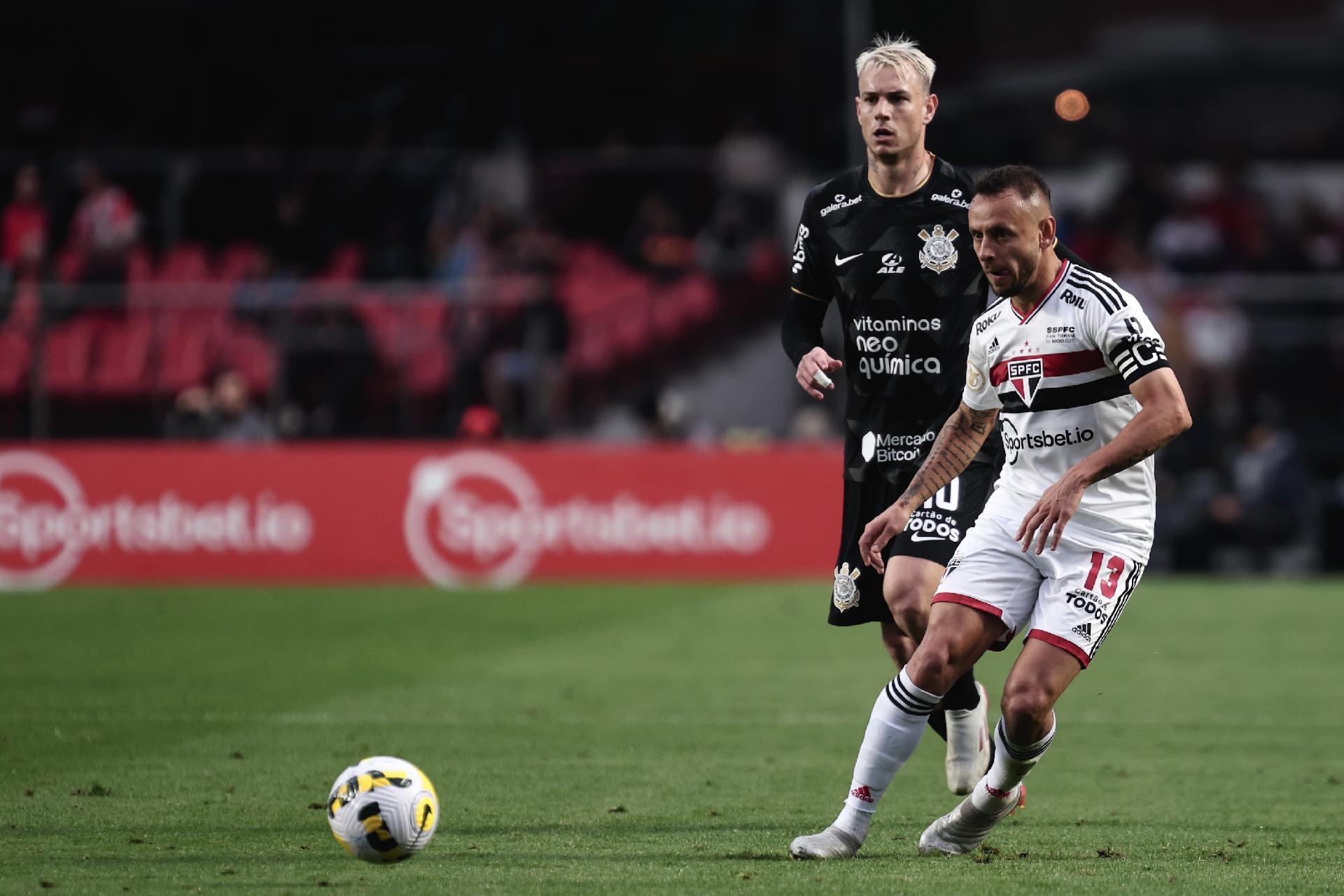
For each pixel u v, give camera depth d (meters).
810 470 50.06
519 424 55.25
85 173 64.25
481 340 54.94
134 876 15.77
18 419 54.59
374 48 74.56
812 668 33.75
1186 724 27.33
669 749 24.53
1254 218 65.00
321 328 54.72
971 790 20.03
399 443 53.53
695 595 46.44
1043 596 16.50
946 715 19.95
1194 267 61.97
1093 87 75.31
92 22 74.12
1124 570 16.34
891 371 20.11
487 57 74.31
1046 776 22.73
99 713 27.64
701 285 60.28
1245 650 36.66
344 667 33.50
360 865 16.25
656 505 50.00
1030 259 16.08
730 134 70.94
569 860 16.58
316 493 50.31
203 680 31.56
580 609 43.53
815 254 20.66
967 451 17.67
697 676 32.75
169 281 64.00
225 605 44.34
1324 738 26.00
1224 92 75.00
